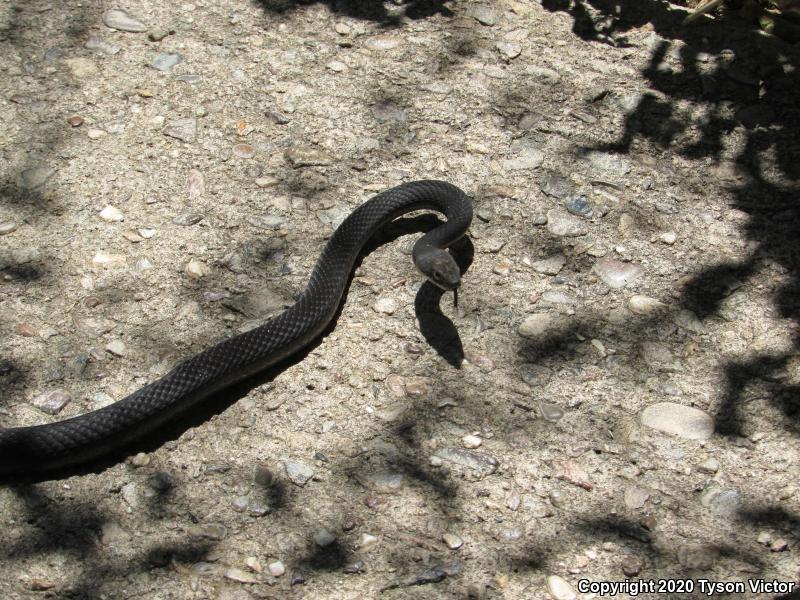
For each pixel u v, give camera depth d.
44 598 0.77
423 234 0.98
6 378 0.87
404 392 0.87
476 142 1.04
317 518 0.81
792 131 1.05
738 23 1.14
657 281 0.95
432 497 0.82
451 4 1.17
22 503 0.81
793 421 0.86
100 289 0.93
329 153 1.03
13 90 1.06
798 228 0.98
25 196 0.98
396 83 1.09
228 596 0.77
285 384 0.88
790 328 0.92
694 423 0.86
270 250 0.96
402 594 0.77
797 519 0.81
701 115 1.07
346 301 0.93
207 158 1.02
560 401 0.87
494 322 0.92
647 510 0.82
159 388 0.84
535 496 0.82
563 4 1.17
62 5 1.14
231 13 1.15
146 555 0.79
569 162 1.03
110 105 1.06
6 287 0.92
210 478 0.82
